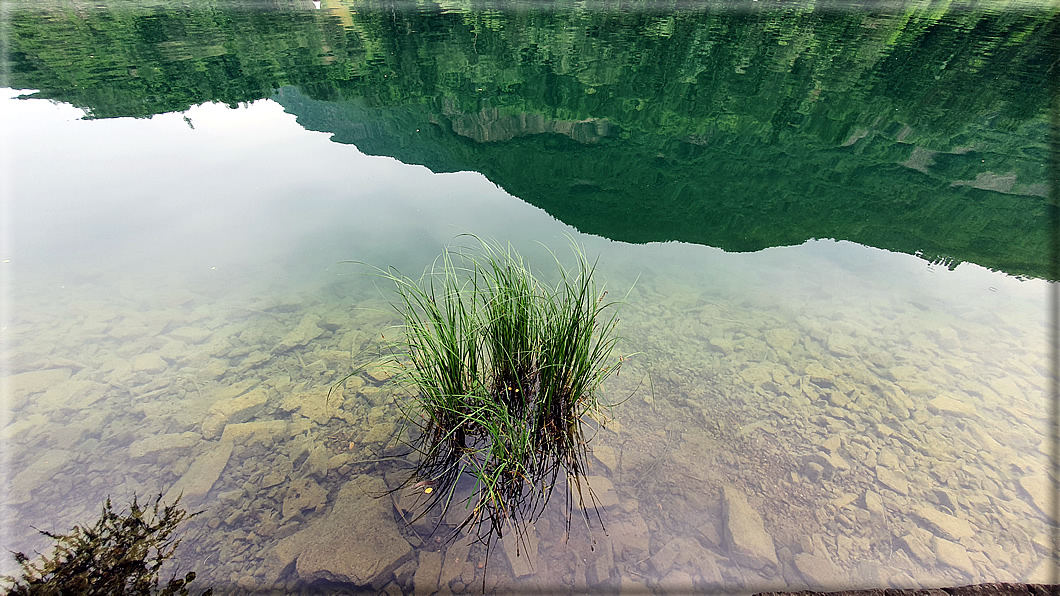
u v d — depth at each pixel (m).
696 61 18.88
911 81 16.31
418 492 3.03
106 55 16.06
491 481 2.99
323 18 25.08
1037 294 5.33
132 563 2.65
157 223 6.60
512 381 3.53
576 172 10.52
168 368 4.06
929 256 6.41
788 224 7.76
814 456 3.33
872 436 3.48
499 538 2.79
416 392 3.75
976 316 4.86
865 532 2.88
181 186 7.76
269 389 3.86
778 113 13.98
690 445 3.40
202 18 23.69
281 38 20.00
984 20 27.06
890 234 7.28
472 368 3.25
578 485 3.09
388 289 5.27
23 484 3.05
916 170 10.48
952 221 7.86
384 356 4.18
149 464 3.22
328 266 5.73
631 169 10.74
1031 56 19.55
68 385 3.83
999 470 3.22
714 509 3.00
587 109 14.25
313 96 13.26
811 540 2.83
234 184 7.95
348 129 11.20
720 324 4.73
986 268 6.01
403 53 18.62
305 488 3.08
